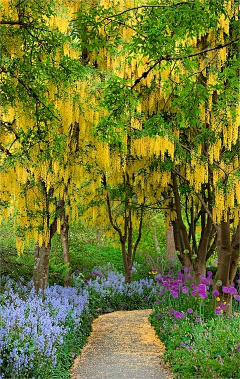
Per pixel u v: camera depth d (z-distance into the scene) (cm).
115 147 898
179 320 777
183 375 541
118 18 593
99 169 923
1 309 589
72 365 635
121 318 1066
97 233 1734
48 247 903
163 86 775
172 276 1087
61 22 724
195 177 781
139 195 1098
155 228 1977
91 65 839
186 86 679
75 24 581
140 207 1145
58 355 584
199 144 771
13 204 833
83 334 823
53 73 644
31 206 788
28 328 539
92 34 586
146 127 770
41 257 897
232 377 496
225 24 698
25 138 695
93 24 573
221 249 809
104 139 733
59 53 688
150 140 815
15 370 457
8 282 891
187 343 643
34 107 681
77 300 955
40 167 744
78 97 732
